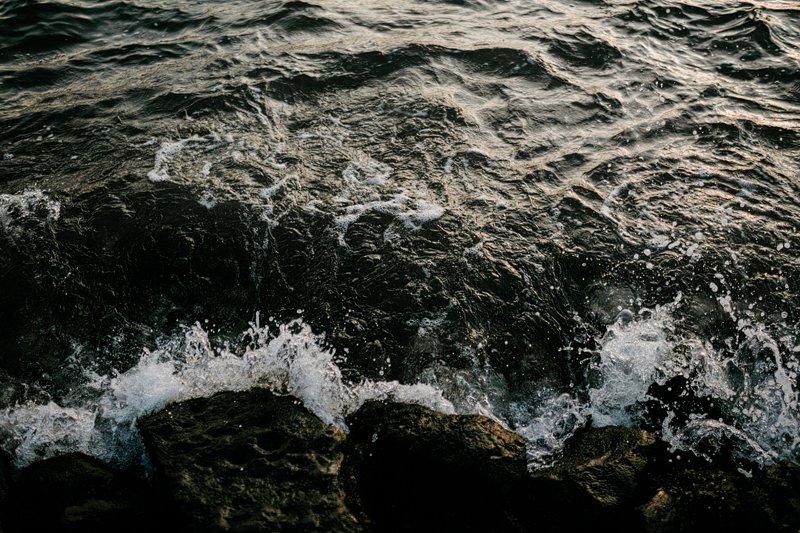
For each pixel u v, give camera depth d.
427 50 9.58
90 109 8.43
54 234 6.45
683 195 6.97
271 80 8.86
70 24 10.52
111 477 4.38
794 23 10.21
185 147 7.65
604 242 6.43
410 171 7.31
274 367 5.36
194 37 10.23
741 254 6.27
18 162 7.43
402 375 5.39
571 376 5.46
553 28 10.33
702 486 4.43
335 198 6.90
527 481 4.33
